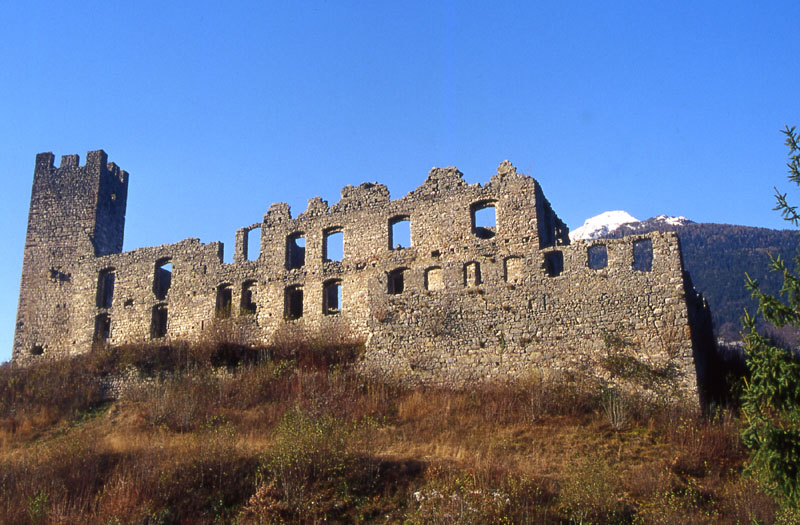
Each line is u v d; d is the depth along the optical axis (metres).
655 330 39.47
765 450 21.27
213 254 56.19
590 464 30.97
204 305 55.16
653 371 38.66
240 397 43.91
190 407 42.34
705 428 34.84
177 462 33.25
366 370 45.34
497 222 47.56
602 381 39.53
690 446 33.44
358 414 39.53
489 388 41.41
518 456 33.78
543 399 38.62
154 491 31.28
